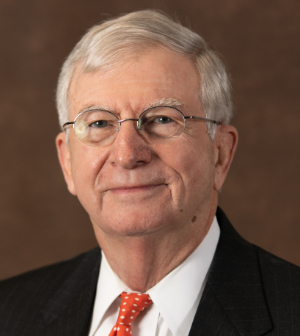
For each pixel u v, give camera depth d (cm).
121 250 232
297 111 596
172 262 234
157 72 217
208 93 231
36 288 281
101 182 221
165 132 217
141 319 233
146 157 211
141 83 215
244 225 604
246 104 610
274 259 248
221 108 241
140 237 222
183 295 231
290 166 598
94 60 222
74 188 259
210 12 618
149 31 221
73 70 238
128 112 214
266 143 605
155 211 213
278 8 603
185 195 219
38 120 653
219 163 247
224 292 229
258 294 229
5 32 655
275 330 215
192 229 232
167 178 214
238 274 238
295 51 597
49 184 647
